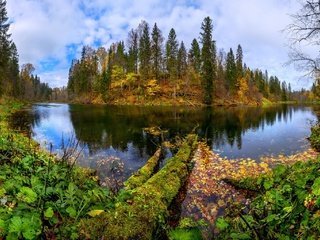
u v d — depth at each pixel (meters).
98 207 5.13
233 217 4.77
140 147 15.21
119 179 9.77
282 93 126.94
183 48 79.19
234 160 12.55
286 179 4.79
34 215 3.98
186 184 9.08
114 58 80.75
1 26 49.50
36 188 4.90
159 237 5.26
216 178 9.73
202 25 62.34
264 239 3.78
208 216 6.86
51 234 4.06
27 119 28.41
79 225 4.46
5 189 4.76
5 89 57.62
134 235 4.82
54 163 7.39
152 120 28.31
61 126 23.39
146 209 5.61
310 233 3.44
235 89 78.38
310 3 14.45
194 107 54.12
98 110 43.69
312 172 4.52
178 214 6.97
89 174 9.20
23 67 118.75
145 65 74.75
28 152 7.97
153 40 77.25
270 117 35.88
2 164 6.31
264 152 14.34
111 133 19.84
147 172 9.41
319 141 15.70
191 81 72.81
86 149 14.43
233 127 24.17
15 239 3.57
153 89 68.06
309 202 3.56
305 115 40.69
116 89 76.06
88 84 88.81
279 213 4.08
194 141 15.98
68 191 5.00
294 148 15.25
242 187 8.66
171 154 13.65
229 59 78.12
